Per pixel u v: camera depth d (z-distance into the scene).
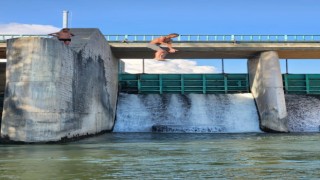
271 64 41.06
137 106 42.94
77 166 14.43
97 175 12.52
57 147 21.77
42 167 14.15
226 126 39.94
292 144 24.47
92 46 32.38
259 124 41.00
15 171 13.26
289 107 43.28
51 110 23.72
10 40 24.23
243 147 22.38
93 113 32.44
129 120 40.91
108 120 38.19
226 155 18.12
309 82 48.06
